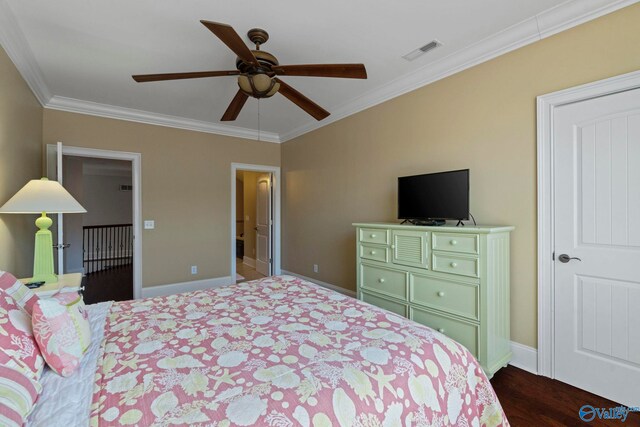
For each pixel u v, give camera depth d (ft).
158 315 5.29
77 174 18.29
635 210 5.97
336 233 13.53
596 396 6.42
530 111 7.32
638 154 5.92
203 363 3.62
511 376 7.18
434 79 9.31
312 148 14.99
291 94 7.50
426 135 9.63
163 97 11.54
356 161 12.35
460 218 7.84
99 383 3.22
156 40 7.75
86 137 12.32
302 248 15.84
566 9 6.54
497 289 7.04
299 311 5.45
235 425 2.62
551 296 7.05
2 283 4.14
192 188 14.85
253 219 21.38
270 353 3.86
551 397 6.41
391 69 9.34
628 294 6.07
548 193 7.06
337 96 11.48
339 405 3.01
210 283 15.33
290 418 2.77
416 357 3.87
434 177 8.47
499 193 7.89
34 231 10.34
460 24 7.16
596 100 6.39
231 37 5.24
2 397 2.53
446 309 7.40
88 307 5.73
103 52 8.29
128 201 29.45
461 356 4.28
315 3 6.41
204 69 9.27
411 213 9.10
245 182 22.53
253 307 5.69
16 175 8.22
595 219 6.45
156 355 3.82
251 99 11.80
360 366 3.54
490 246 6.78
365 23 7.10
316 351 3.90
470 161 8.48
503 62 7.79
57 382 3.25
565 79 6.77
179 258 14.49
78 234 18.61
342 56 8.57
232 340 4.25
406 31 7.43
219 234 15.61
